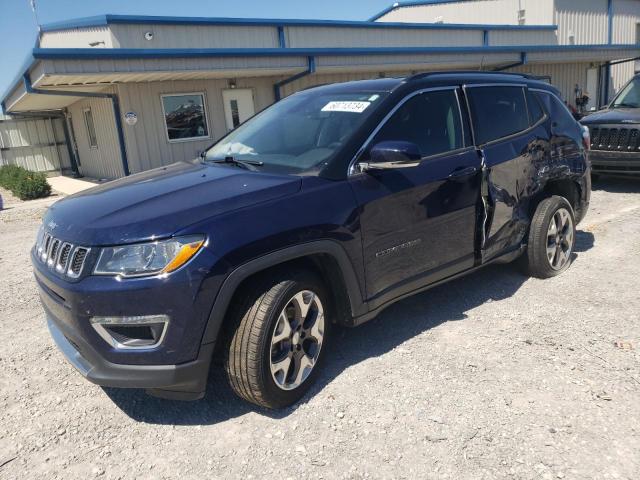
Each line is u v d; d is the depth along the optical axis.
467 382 3.27
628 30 27.55
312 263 3.30
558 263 4.92
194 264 2.66
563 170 4.90
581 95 23.48
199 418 3.08
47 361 3.84
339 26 17.56
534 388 3.17
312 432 2.88
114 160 15.51
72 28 15.62
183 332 2.68
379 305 3.49
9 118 20.00
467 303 4.43
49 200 13.12
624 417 2.87
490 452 2.66
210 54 12.48
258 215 2.88
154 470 2.67
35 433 3.00
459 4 26.66
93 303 2.66
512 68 20.58
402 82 3.84
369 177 3.37
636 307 4.19
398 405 3.07
